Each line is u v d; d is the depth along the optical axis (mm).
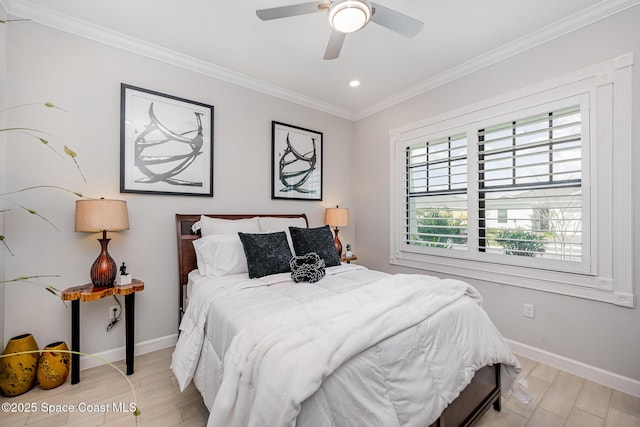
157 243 2494
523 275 2381
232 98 2947
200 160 2713
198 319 1739
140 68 2418
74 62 2143
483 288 2646
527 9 1987
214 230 2496
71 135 2129
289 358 987
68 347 2055
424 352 1316
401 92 3318
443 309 1537
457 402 1443
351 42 2371
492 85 2564
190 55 2578
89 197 2191
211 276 2205
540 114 2279
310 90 3295
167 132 2531
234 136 2961
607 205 1959
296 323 1225
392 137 3514
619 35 1902
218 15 2051
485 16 2057
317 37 2311
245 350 1131
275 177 3258
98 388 1907
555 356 2195
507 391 1734
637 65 1840
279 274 2258
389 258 3570
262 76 2963
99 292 1926
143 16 2061
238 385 1072
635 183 1855
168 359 2305
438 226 3008
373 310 1322
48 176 2047
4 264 1896
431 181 3123
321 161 3688
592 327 2029
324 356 989
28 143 1981
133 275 2375
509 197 2496
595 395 1855
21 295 1952
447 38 2316
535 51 2295
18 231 1945
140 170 2402
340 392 997
